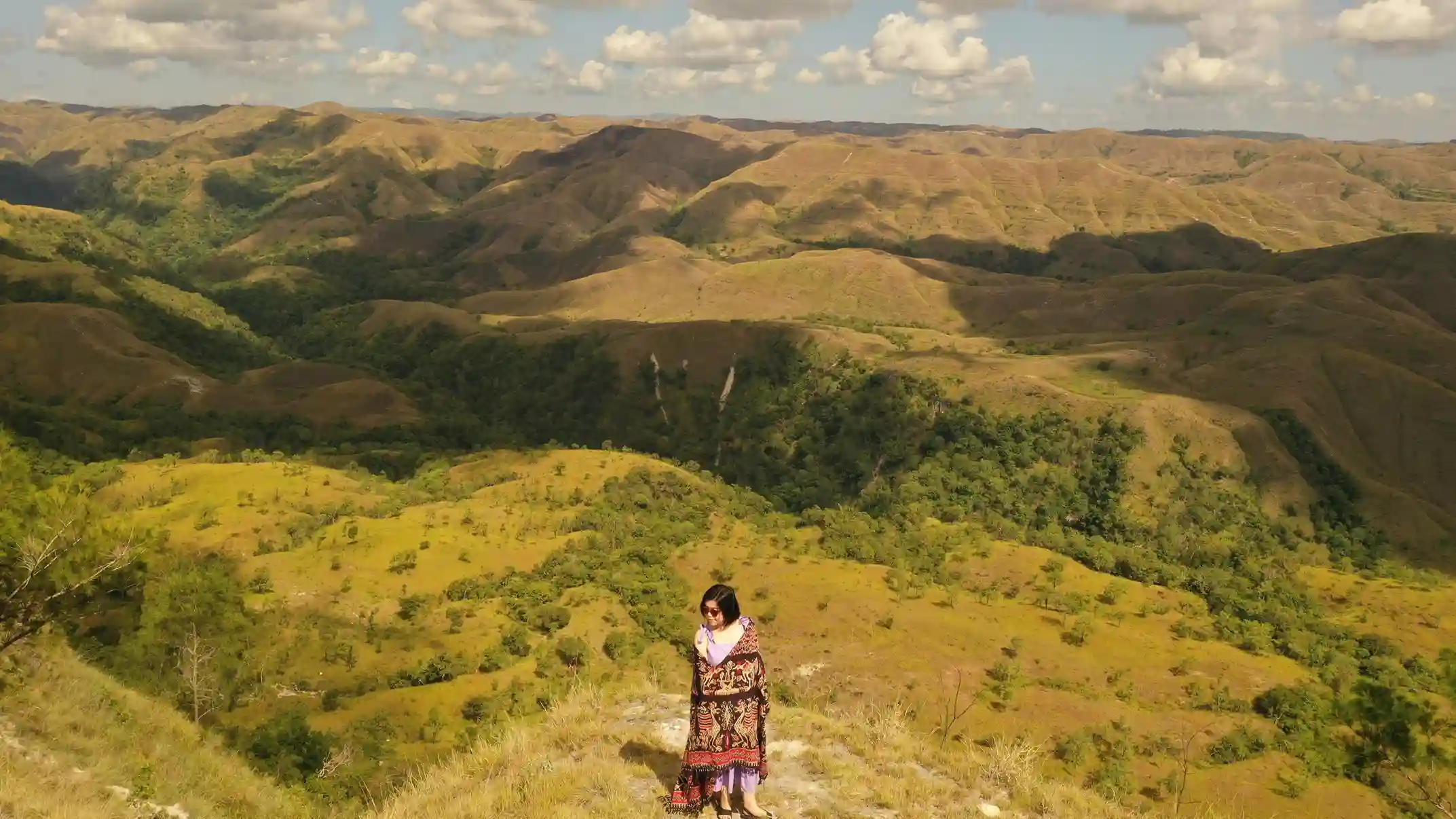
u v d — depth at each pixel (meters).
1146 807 23.69
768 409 170.38
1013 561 83.75
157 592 51.22
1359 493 123.06
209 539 81.38
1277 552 106.56
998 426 138.50
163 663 38.41
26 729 13.85
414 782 10.04
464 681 56.47
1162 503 119.56
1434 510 121.38
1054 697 56.78
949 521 114.75
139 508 91.38
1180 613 75.69
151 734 17.08
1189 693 59.31
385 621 66.44
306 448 137.00
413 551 77.50
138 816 12.07
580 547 83.06
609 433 173.50
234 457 119.81
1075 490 123.56
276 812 16.66
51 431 124.19
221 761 18.66
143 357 158.75
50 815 10.42
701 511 99.75
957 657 62.47
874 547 85.81
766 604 71.00
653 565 79.44
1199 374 151.75
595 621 68.25
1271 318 176.25
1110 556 92.31
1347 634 76.19
